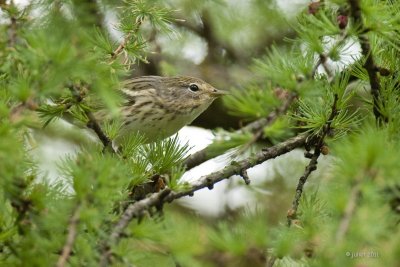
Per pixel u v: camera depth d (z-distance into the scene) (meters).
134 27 10.80
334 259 6.87
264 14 17.00
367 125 8.27
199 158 12.87
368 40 8.71
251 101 7.31
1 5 8.82
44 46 7.12
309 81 7.71
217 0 16.31
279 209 15.78
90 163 7.48
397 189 7.18
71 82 8.71
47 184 7.90
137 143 10.41
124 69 10.13
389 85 9.80
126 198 9.01
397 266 7.38
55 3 9.80
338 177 7.04
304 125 10.55
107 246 7.36
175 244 7.27
